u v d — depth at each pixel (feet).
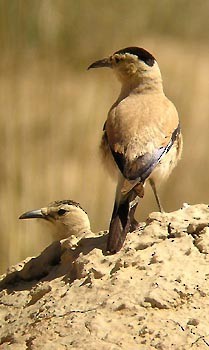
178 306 28.19
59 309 28.94
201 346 26.66
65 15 76.74
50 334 27.96
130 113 33.42
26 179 51.47
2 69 58.80
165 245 30.63
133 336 27.30
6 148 52.95
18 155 52.95
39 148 55.67
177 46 86.84
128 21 79.82
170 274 29.17
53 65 65.00
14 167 51.88
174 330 27.25
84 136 60.23
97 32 78.74
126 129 32.53
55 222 35.55
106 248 30.94
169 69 79.46
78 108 68.18
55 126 59.11
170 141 33.04
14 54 59.77
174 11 87.25
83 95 72.43
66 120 63.77
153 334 27.22
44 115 60.29
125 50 36.32
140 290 28.66
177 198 58.85
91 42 78.95
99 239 32.35
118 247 30.53
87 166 55.93
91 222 51.93
